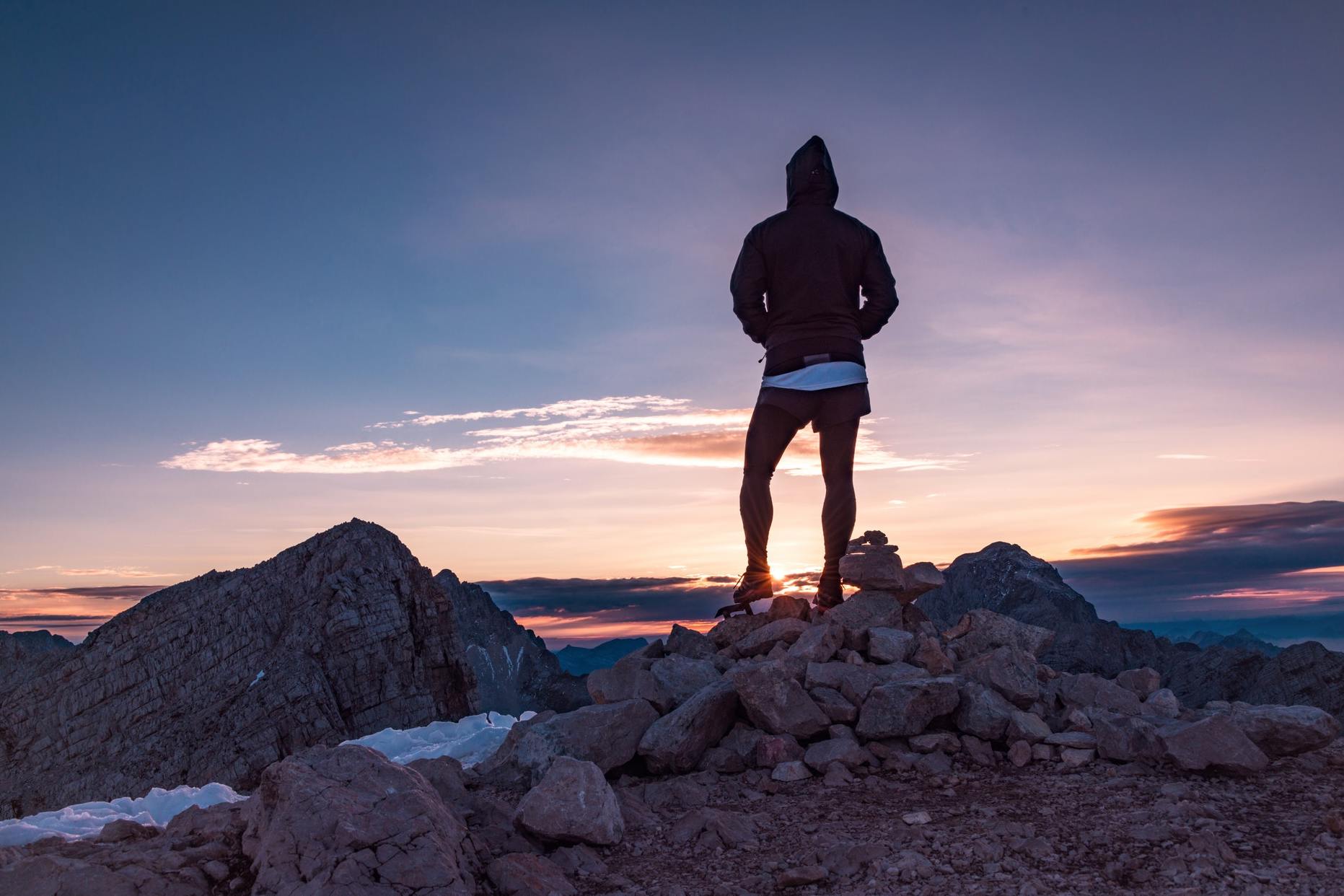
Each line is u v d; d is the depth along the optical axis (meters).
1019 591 121.56
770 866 4.92
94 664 53.25
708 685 7.40
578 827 5.24
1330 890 3.89
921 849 4.89
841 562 8.27
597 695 8.02
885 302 7.91
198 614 54.59
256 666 50.91
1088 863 4.50
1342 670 30.77
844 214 7.98
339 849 4.37
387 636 52.06
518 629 192.38
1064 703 7.39
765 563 8.45
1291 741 5.88
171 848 5.00
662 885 4.79
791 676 7.04
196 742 48.22
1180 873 4.22
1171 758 5.82
